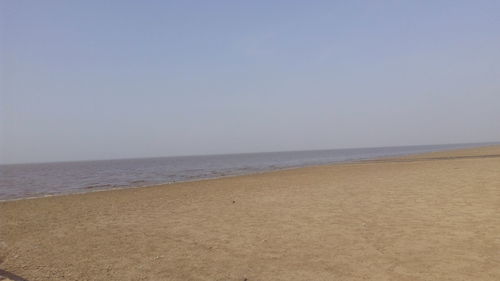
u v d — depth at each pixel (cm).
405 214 916
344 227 831
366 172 2341
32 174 5475
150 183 2827
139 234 888
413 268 552
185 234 859
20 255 745
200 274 583
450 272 525
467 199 1038
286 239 763
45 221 1147
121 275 595
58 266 657
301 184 1839
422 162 3033
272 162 6844
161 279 568
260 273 574
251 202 1305
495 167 1898
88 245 808
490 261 556
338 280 527
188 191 1820
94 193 1962
